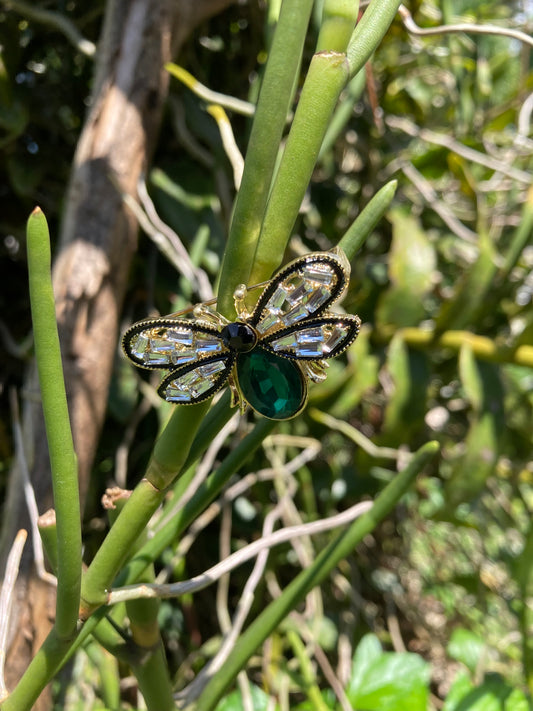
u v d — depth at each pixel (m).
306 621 0.33
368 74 0.26
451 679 0.42
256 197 0.11
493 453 0.33
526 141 0.40
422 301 0.35
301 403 0.13
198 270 0.28
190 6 0.29
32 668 0.13
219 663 0.24
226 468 0.16
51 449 0.11
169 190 0.33
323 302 0.12
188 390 0.12
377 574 0.43
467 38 0.38
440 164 0.40
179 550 0.31
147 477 0.12
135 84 0.28
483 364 0.34
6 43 0.31
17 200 0.36
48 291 0.10
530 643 0.31
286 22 0.10
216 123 0.33
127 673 0.32
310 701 0.30
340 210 0.42
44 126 0.35
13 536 0.24
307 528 0.21
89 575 0.13
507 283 0.35
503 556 0.41
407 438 0.35
